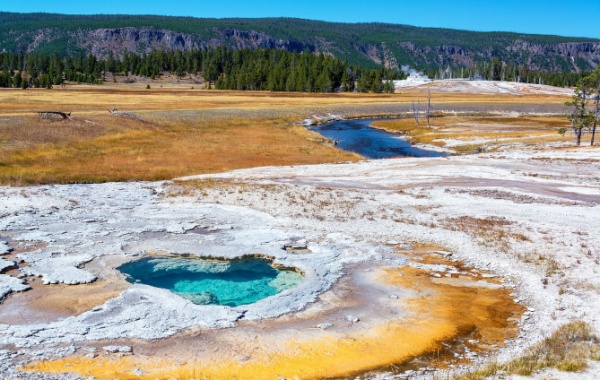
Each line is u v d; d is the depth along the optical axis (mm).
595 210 27094
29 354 12438
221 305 15641
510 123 83875
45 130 51094
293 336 13836
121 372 11844
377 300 16344
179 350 12906
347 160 47375
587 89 56219
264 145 54344
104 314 14625
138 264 19234
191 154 47219
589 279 17672
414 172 38750
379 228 24141
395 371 12266
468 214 26719
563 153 47469
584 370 10680
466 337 14031
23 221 23578
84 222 23984
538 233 23109
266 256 20297
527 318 15242
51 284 16703
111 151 45625
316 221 25000
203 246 20969
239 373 12039
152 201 28547
